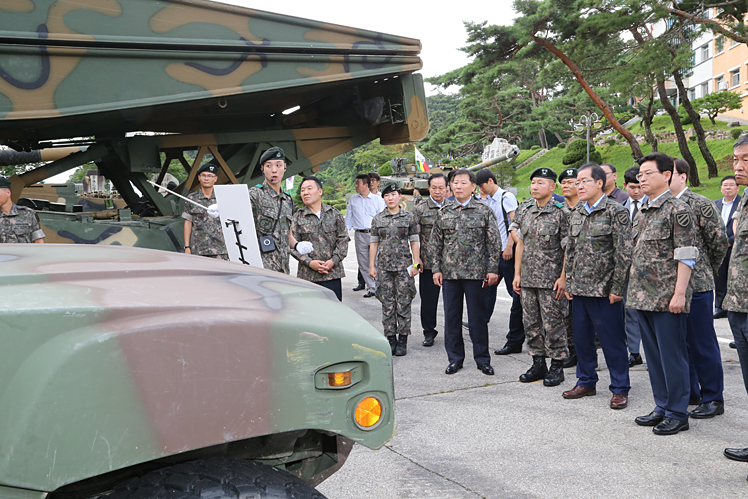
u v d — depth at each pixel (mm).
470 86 28797
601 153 48750
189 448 1470
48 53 5637
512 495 3244
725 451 3693
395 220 6512
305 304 1795
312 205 6262
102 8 5875
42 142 8859
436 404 4797
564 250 5191
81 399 1359
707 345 4391
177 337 1460
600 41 25172
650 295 4105
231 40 6512
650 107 34406
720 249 4371
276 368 1575
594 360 4902
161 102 6180
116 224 7082
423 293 6812
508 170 42906
